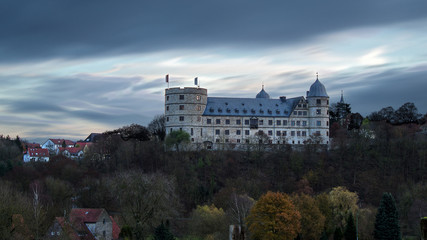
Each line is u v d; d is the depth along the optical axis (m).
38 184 153.88
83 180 163.88
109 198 144.75
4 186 134.50
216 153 191.38
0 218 97.25
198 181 172.00
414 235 126.88
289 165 187.38
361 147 198.50
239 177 173.38
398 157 191.12
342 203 127.19
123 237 101.69
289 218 105.31
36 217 97.88
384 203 116.62
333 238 120.88
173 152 195.12
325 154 197.12
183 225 127.19
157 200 97.19
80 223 109.81
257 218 106.81
